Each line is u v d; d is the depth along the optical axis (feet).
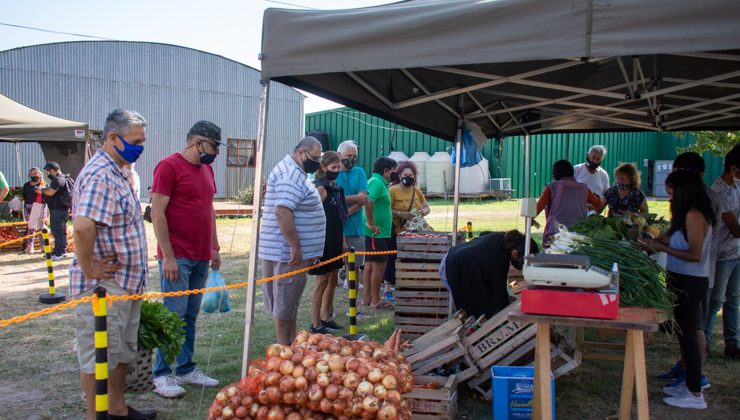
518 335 14.33
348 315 23.54
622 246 13.28
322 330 20.48
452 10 11.29
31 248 38.83
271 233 16.48
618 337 21.22
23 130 36.24
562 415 14.52
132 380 13.32
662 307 12.18
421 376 14.20
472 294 16.22
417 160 86.38
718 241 17.67
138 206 12.63
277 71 12.60
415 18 11.53
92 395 12.07
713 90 20.45
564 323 10.07
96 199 11.44
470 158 24.18
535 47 10.80
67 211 37.37
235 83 90.27
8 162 74.49
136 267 12.37
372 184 23.61
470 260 16.03
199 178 15.15
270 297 16.93
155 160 85.10
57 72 78.43
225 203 79.46
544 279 10.13
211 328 21.80
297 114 95.66
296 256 15.83
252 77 91.61
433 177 84.58
